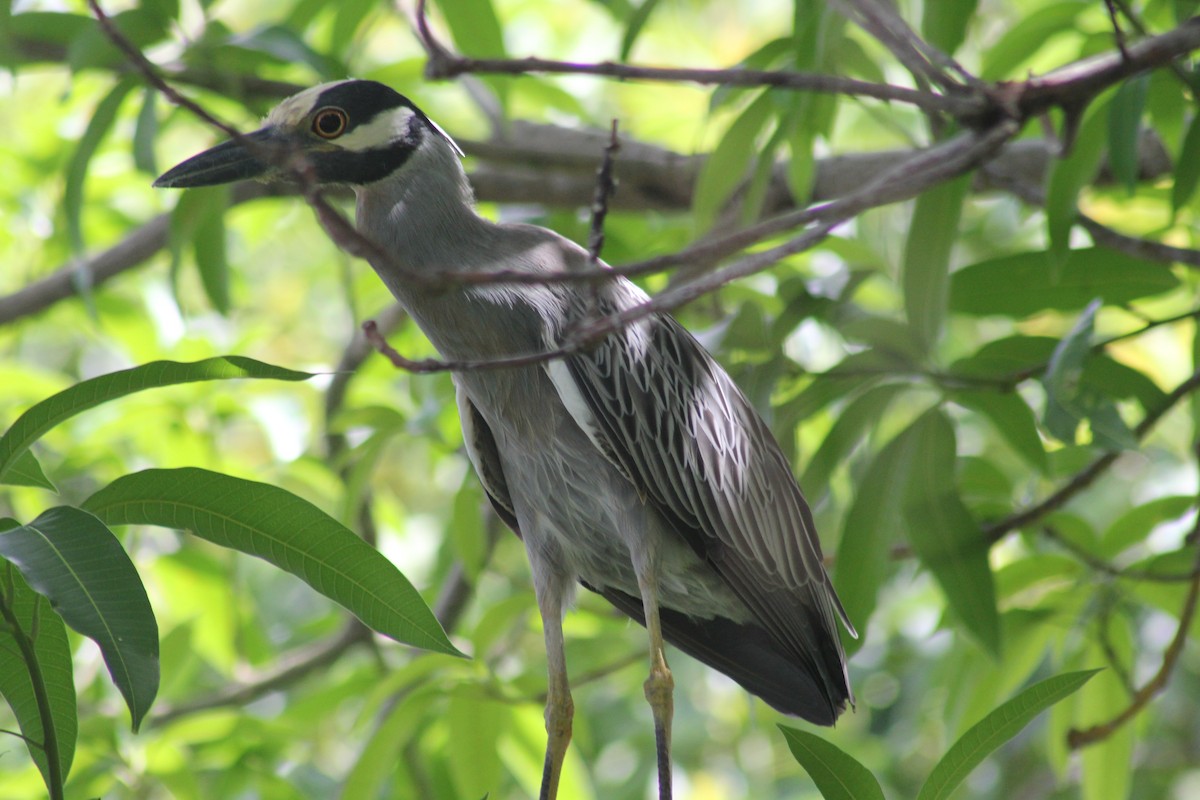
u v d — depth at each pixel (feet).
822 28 19.95
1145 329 20.65
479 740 24.68
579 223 29.84
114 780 25.81
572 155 29.30
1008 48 23.90
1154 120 21.50
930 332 20.26
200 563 31.09
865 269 22.15
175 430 30.22
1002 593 23.16
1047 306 21.61
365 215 19.27
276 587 39.37
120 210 35.83
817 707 20.81
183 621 28.76
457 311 18.45
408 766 28.12
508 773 33.96
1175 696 34.99
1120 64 15.25
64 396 11.69
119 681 10.05
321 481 31.12
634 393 18.80
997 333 36.70
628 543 18.89
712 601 20.47
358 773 23.84
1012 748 36.35
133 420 29.94
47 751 11.02
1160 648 32.45
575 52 38.24
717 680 34.96
